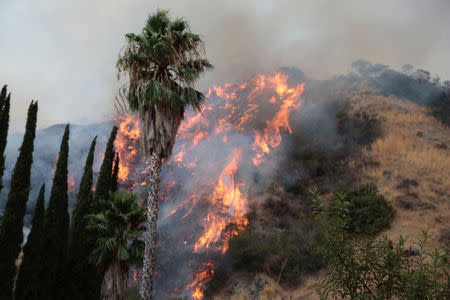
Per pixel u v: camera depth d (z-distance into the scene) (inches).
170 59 424.8
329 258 181.5
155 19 430.6
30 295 429.1
